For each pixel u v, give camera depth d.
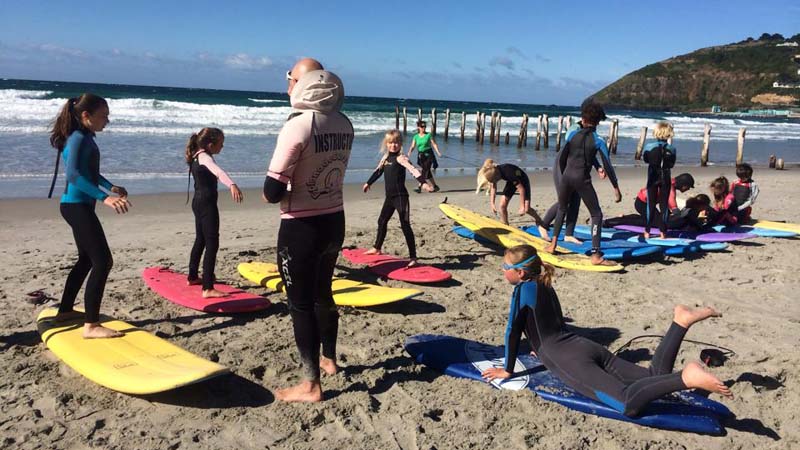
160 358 3.70
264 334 4.52
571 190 6.65
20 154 15.24
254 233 8.35
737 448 3.15
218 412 3.37
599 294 5.77
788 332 4.85
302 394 3.48
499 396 3.58
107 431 3.15
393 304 5.36
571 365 3.52
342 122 3.29
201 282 5.49
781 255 7.46
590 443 3.14
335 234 3.38
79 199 3.87
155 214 9.53
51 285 5.62
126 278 5.91
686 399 3.49
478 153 23.89
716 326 4.95
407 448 3.06
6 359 3.97
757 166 22.30
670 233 8.20
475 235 7.98
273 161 3.12
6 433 3.09
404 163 6.11
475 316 5.13
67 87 67.19
